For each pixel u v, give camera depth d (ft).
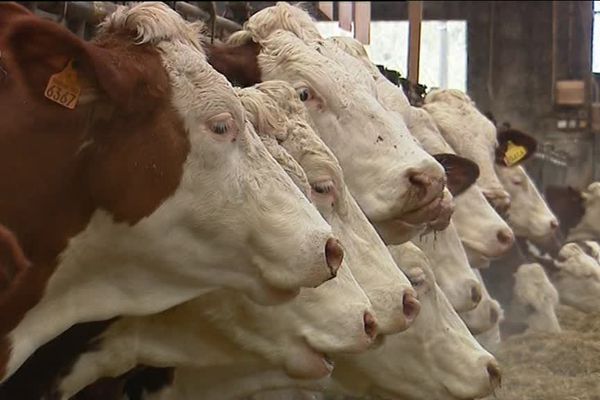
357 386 15.93
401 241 15.78
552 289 26.89
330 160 14.16
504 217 25.79
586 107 37.68
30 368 12.84
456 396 15.81
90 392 14.01
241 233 11.69
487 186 23.25
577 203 31.30
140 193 11.36
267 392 16.90
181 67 11.62
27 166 11.29
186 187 11.48
